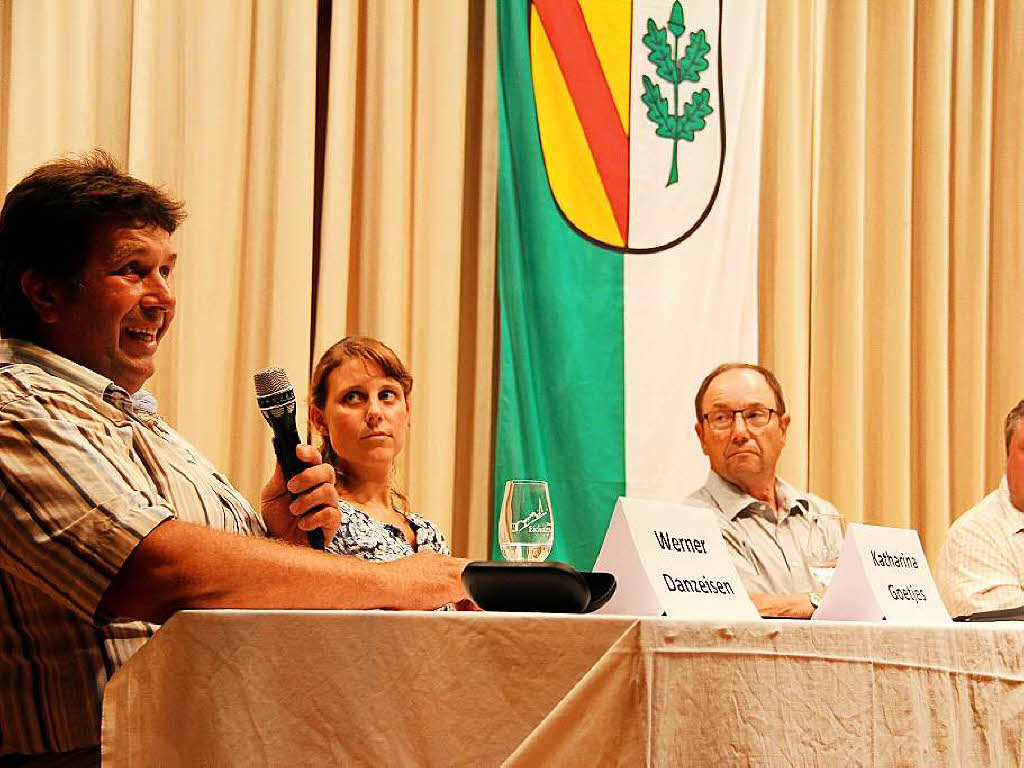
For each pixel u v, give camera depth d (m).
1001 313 4.10
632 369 3.52
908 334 3.90
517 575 1.03
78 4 3.17
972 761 1.02
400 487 3.34
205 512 1.32
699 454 3.55
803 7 3.85
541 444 3.46
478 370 3.52
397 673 0.90
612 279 3.54
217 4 3.23
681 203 3.63
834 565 1.49
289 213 3.24
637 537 1.16
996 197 4.13
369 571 1.10
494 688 0.88
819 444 3.89
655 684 0.85
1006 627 1.06
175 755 0.91
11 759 1.12
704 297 3.62
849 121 3.92
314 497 1.23
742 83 3.73
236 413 3.22
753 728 0.88
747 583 2.61
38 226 1.24
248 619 0.92
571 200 3.55
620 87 3.62
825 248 3.94
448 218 3.42
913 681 0.98
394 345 3.32
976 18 4.11
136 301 1.27
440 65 3.46
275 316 3.22
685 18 3.71
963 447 3.99
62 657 1.14
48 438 1.03
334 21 3.36
